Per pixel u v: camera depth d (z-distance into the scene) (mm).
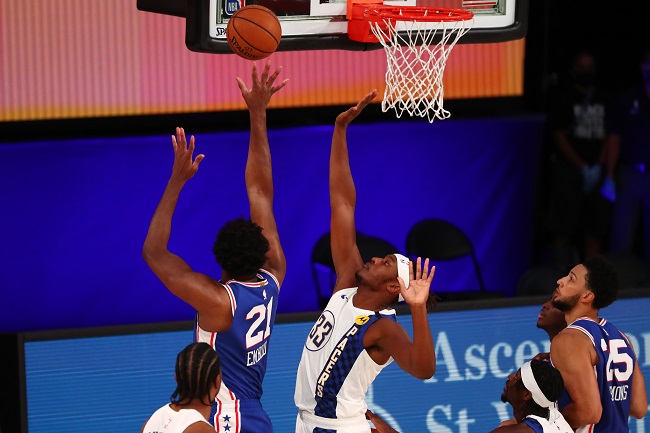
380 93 19984
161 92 19266
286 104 19672
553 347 10609
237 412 9484
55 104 18938
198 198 18672
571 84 19406
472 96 20250
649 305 14320
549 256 18984
